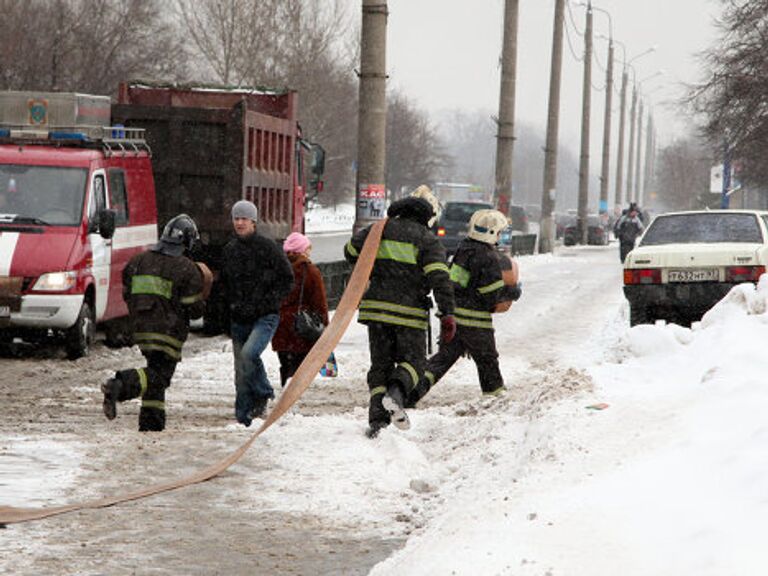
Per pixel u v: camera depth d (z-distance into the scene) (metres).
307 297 36.62
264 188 60.03
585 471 21.03
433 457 27.89
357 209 55.72
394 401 28.02
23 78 140.12
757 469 18.48
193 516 22.69
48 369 43.69
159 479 25.45
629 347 32.41
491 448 26.33
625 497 18.89
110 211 46.25
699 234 53.84
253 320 32.97
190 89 65.75
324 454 27.23
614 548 16.92
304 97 171.12
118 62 154.75
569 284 93.31
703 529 16.89
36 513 22.45
